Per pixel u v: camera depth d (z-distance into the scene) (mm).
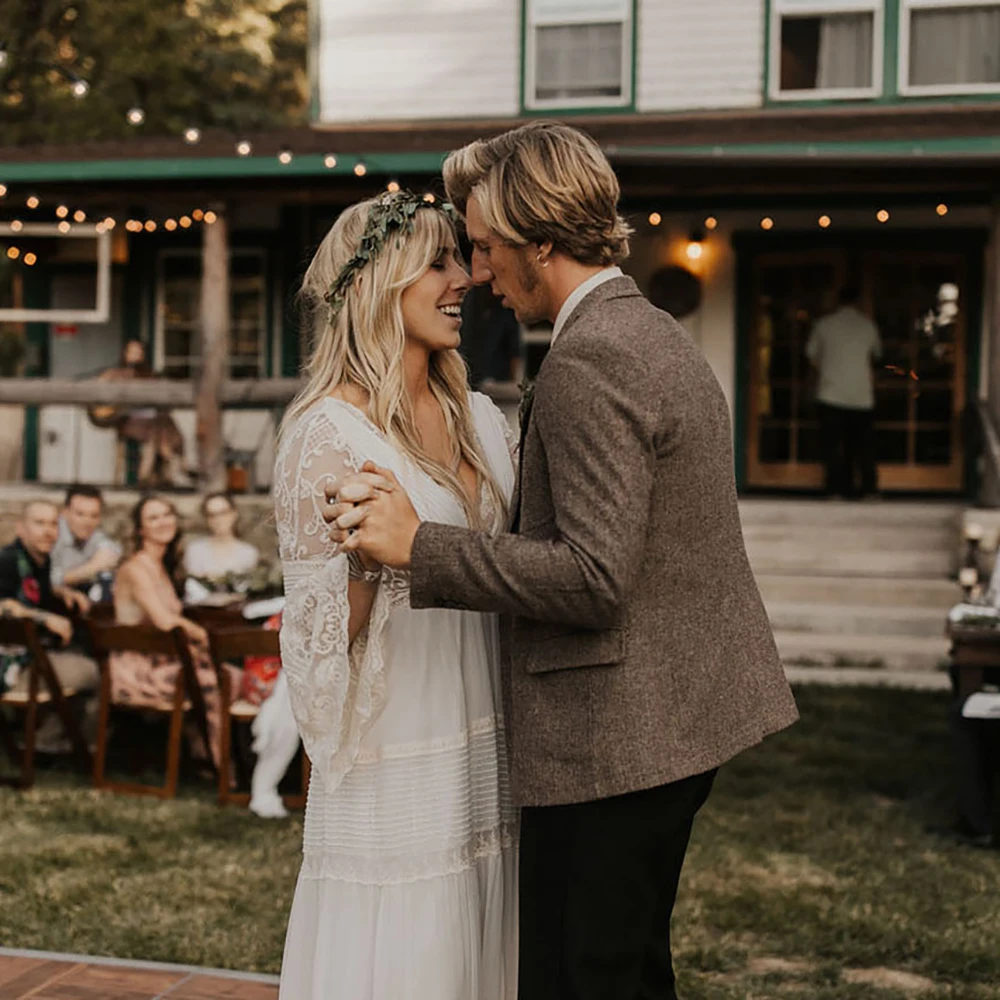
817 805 5680
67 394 10547
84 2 18812
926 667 8602
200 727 5988
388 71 12344
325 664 2273
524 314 2309
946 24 11492
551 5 12039
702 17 11797
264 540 9984
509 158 2215
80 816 5527
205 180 10820
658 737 2109
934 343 11945
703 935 4176
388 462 2365
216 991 3525
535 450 2168
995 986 3795
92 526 7070
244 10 19484
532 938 2238
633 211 11164
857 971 3932
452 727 2418
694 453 2127
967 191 10516
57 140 18750
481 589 2066
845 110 11594
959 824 5273
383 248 2422
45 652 6031
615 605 2039
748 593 2246
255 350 13008
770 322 12234
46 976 3619
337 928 2406
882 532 10031
